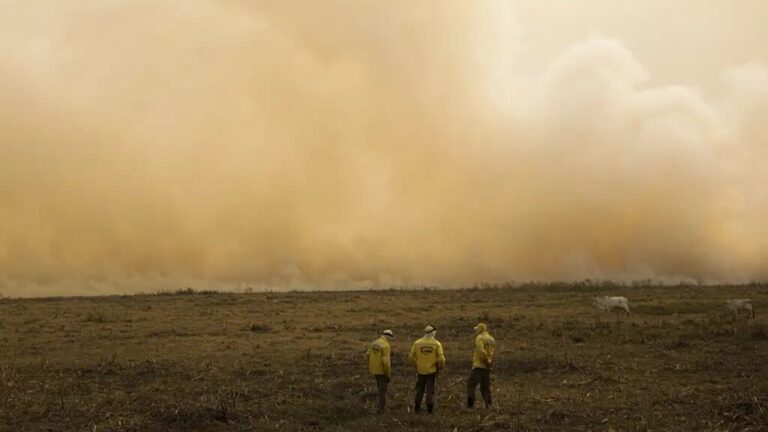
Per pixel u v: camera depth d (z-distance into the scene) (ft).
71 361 77.92
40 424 50.98
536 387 62.59
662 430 47.26
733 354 78.13
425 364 52.49
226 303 155.33
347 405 56.29
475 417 51.34
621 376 66.59
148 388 63.31
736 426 48.06
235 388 62.80
